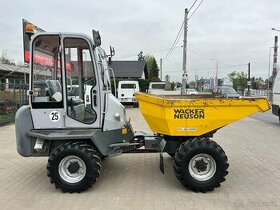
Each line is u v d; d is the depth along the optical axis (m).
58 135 6.14
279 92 17.31
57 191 6.28
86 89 6.56
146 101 6.68
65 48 6.48
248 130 14.52
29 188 6.47
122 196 6.00
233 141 11.51
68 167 6.14
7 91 18.81
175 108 6.38
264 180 6.92
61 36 6.34
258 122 18.09
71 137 6.10
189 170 6.19
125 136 6.94
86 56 6.58
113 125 6.66
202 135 6.62
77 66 6.67
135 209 5.41
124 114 7.09
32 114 6.42
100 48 6.77
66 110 6.42
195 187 6.15
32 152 6.41
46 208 5.48
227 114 6.41
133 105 30.22
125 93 29.84
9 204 5.66
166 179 6.96
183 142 6.53
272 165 8.12
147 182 6.78
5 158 8.91
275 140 11.78
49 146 6.44
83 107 6.55
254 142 11.33
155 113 6.59
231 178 7.05
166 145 6.84
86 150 6.07
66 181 6.11
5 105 18.59
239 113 6.41
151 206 5.54
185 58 29.27
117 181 6.84
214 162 6.19
